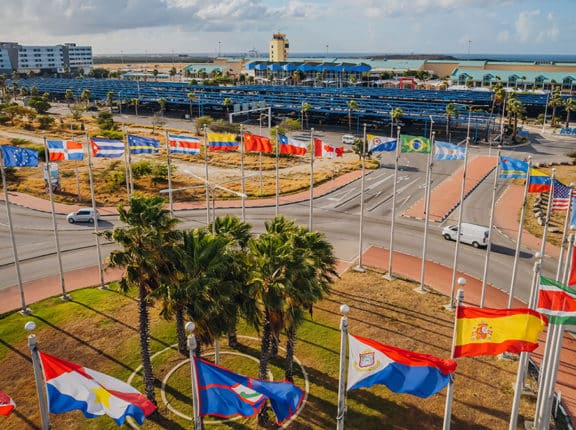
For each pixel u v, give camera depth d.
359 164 99.38
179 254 28.55
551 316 23.95
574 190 38.00
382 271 51.28
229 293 27.72
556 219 67.56
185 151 51.97
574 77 188.25
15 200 73.75
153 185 82.94
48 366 21.30
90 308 43.22
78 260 54.03
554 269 52.66
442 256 55.56
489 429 29.98
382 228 64.38
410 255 55.81
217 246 29.03
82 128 136.12
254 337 38.81
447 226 63.22
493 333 23.86
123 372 34.69
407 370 23.59
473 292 47.12
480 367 35.66
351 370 23.55
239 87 195.88
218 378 22.47
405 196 78.38
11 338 38.56
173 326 40.16
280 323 29.14
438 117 125.38
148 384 30.89
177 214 69.56
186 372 34.69
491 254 56.25
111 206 72.44
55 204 72.56
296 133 134.00
